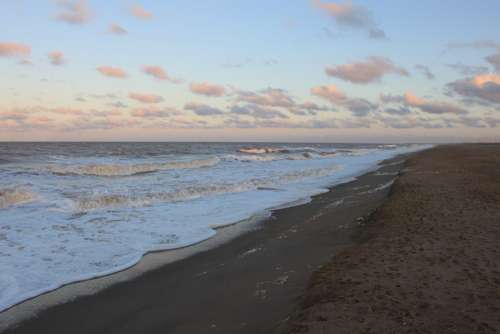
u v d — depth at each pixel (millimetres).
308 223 9914
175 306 5094
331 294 4895
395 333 3818
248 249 7699
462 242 6891
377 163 32312
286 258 7055
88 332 4434
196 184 15570
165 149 57812
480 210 9539
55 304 5152
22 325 4598
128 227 9156
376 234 7945
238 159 33406
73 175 18031
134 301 5262
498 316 4137
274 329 4289
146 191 13422
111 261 6824
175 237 8477
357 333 3838
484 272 5434
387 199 12023
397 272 5527
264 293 5438
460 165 23531
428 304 4457
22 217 9641
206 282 5941
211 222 9906
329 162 32875
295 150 58062
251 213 11078
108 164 21422
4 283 5730
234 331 4363
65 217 9852
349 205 12227
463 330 3850
